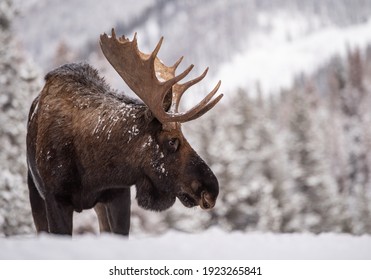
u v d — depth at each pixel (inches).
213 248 610.2
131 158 725.3
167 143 716.0
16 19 2992.1
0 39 2600.9
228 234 771.4
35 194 804.6
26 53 3107.8
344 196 5974.4
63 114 743.1
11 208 2180.1
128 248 540.7
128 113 735.1
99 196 750.5
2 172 2222.0
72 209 737.0
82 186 738.2
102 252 507.5
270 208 4170.8
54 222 730.2
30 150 775.1
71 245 520.7
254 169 5113.2
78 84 764.6
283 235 793.6
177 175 714.2
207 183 704.4
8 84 2495.1
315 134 5757.9
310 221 5064.0
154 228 3454.7
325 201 5152.6
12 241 527.8
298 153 5497.1
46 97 765.9
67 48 4042.8
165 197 728.3
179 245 598.5
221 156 4190.5
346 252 627.8
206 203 702.5
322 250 634.8
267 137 5339.6
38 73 2701.8
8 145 2358.5
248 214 4133.9
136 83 727.1
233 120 5497.1
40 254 477.7
